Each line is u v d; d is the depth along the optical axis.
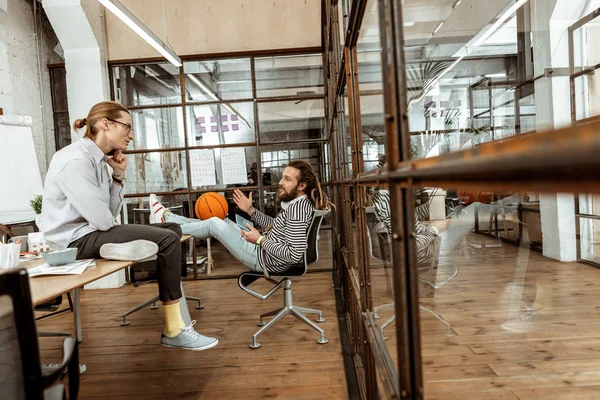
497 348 1.47
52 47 5.08
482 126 1.54
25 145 4.25
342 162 2.21
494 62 1.62
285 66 4.63
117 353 2.49
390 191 0.57
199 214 3.81
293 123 4.66
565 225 1.62
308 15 4.55
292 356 2.31
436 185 0.35
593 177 0.11
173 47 4.61
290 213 2.51
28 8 4.73
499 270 1.84
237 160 4.70
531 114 1.47
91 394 1.97
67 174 2.01
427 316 1.54
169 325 2.29
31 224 4.17
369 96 1.12
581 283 1.62
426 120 1.39
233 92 4.67
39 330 2.98
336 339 2.53
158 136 4.68
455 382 1.29
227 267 4.79
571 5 1.09
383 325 1.05
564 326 1.56
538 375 1.29
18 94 4.48
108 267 1.57
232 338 2.64
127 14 3.16
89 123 2.25
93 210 2.02
